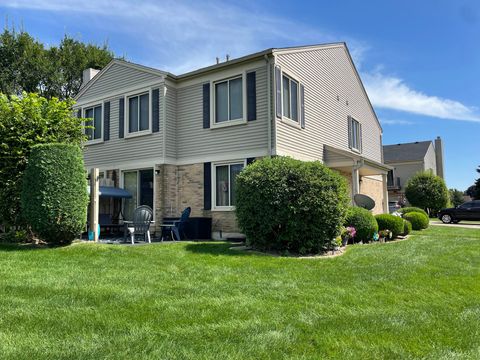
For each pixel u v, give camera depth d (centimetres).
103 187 1340
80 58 2720
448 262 786
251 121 1204
